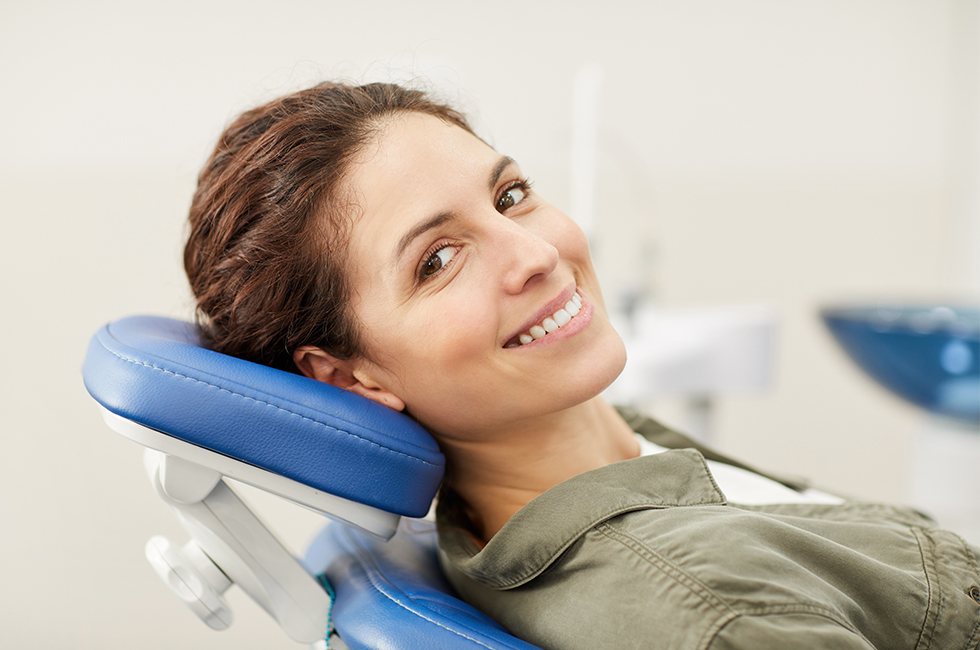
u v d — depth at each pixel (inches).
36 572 83.2
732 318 74.4
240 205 31.0
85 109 85.0
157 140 86.5
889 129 111.7
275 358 32.0
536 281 28.7
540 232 30.9
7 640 81.9
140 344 27.4
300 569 30.4
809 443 113.6
